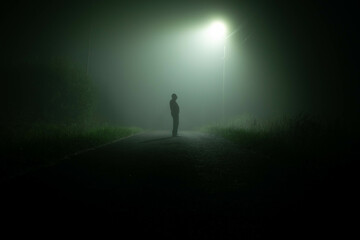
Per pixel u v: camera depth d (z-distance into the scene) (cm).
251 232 288
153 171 607
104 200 395
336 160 684
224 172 600
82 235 277
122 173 583
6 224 303
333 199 404
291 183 502
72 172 587
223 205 377
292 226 304
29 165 641
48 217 326
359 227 302
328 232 288
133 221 316
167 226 303
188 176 559
